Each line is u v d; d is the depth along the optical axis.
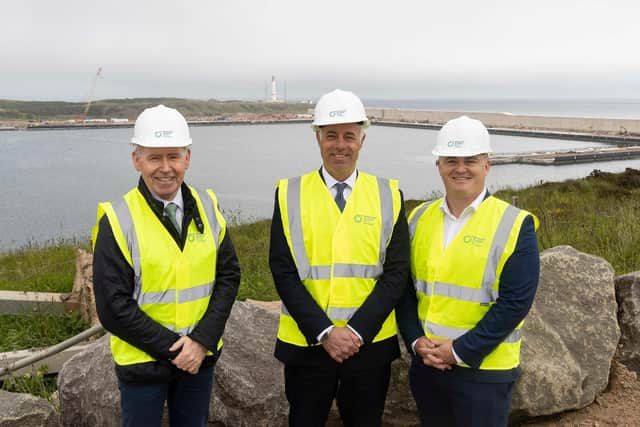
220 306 2.78
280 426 3.68
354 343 2.82
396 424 3.81
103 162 58.91
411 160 59.94
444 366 2.80
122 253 2.57
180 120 2.70
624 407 3.85
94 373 3.73
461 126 2.77
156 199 2.70
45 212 29.12
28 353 5.09
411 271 3.07
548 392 3.63
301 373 3.01
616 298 4.22
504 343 2.79
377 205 2.99
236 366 3.69
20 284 8.62
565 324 3.96
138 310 2.59
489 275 2.75
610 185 18.14
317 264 2.95
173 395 2.84
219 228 2.87
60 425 3.50
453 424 2.91
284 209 3.02
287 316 3.08
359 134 2.94
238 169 52.44
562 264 4.15
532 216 2.78
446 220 2.96
